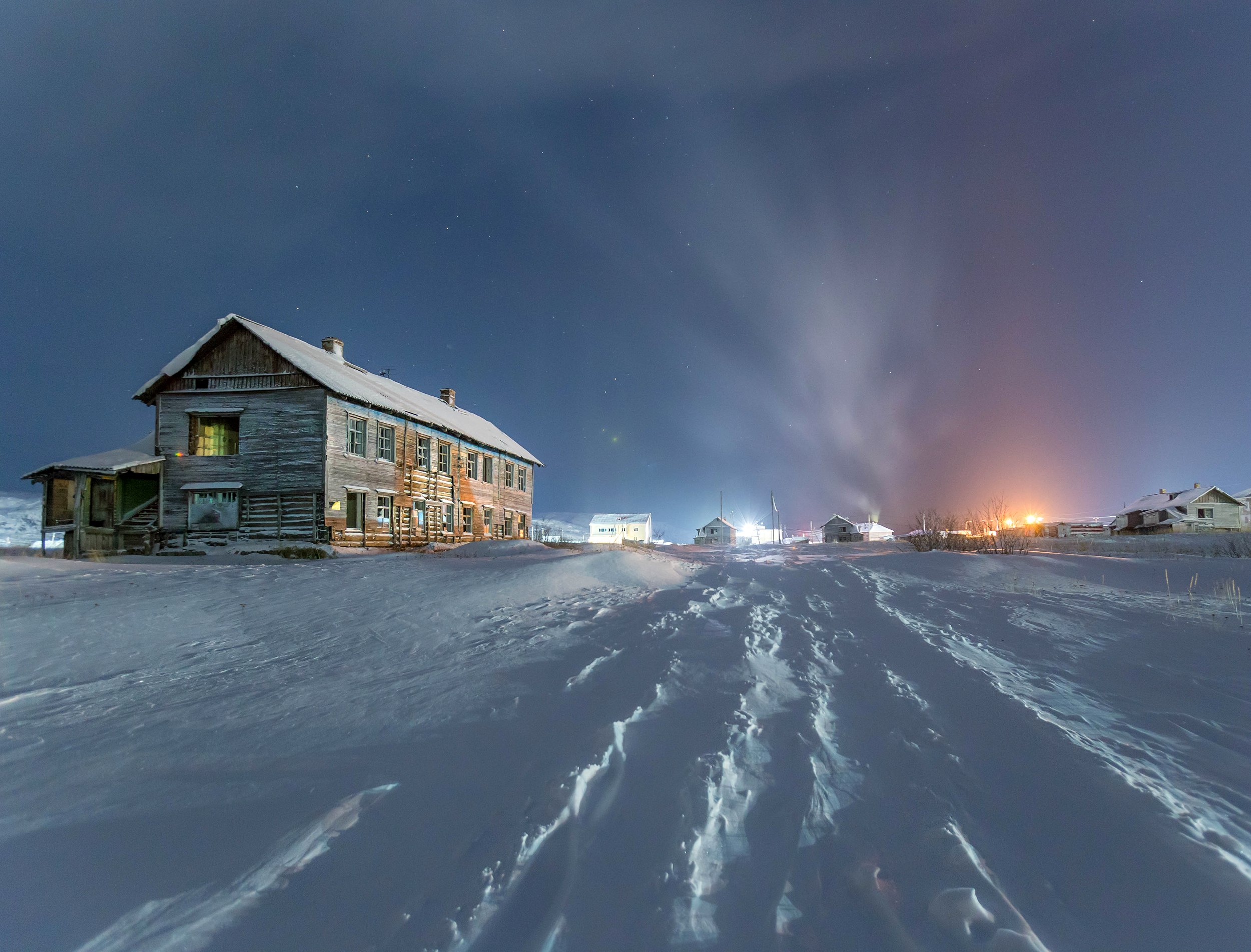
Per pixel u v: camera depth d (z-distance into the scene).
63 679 5.35
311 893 2.35
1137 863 2.44
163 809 3.03
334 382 21.48
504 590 9.20
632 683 4.67
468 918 2.16
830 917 2.17
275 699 4.69
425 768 3.37
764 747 3.55
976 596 8.91
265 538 20.81
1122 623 6.99
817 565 12.77
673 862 2.48
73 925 2.20
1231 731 3.80
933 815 2.79
